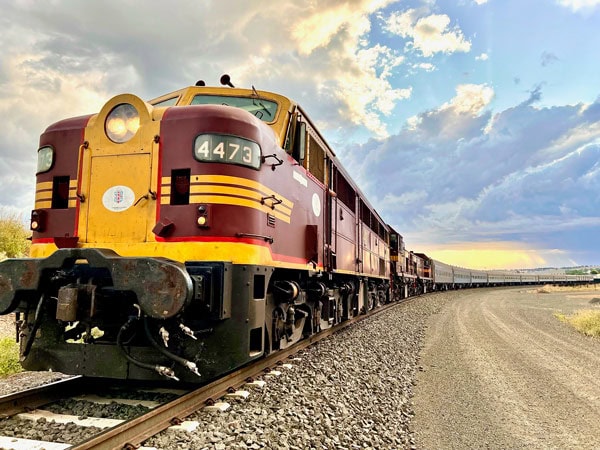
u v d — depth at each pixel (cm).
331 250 927
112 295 490
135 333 508
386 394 655
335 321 1071
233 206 520
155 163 531
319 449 428
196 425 425
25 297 499
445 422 570
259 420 459
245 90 717
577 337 1353
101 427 429
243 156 535
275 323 655
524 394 701
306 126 791
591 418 594
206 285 485
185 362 460
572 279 7781
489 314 1972
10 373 695
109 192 542
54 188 570
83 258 460
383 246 1922
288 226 671
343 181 1116
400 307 2081
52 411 479
